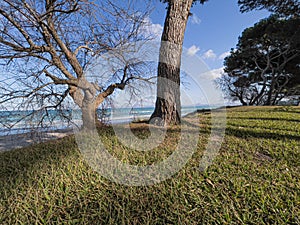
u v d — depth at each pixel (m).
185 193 1.63
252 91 16.78
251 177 1.89
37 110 4.59
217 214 1.37
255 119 5.48
